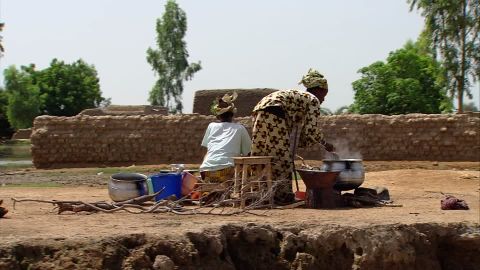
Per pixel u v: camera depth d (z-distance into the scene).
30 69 72.31
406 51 41.47
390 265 8.20
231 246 7.91
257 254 7.95
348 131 27.78
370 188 10.95
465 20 34.47
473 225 8.90
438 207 10.59
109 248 6.88
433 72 40.78
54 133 28.19
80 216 8.83
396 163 26.44
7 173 24.22
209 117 28.20
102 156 28.27
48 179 20.62
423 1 34.91
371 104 40.00
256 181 9.71
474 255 8.83
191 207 9.95
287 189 10.24
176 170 11.01
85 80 72.69
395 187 15.45
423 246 8.53
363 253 8.09
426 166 25.42
